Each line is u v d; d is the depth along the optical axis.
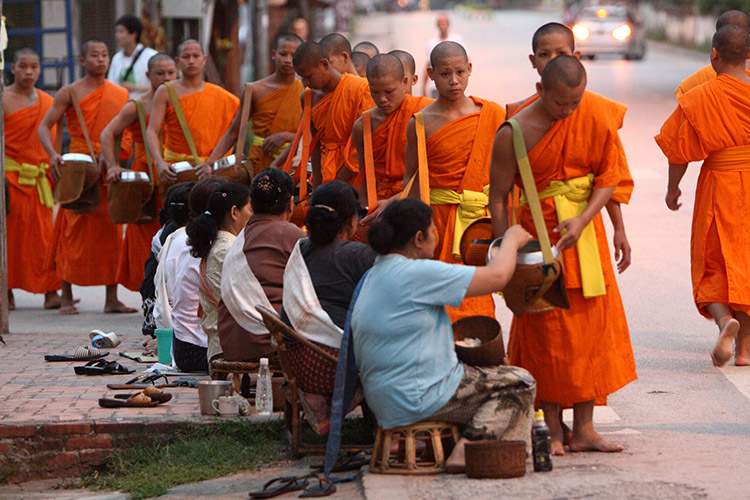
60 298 25.66
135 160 23.86
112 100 24.89
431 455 12.05
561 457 12.39
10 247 25.11
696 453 12.41
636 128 49.41
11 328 22.36
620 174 12.94
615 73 74.19
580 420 12.66
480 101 14.65
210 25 44.53
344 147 18.11
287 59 21.70
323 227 13.03
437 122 14.50
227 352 14.84
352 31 119.75
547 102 11.84
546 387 12.48
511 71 76.25
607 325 12.48
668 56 91.06
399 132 15.95
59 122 24.61
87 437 14.11
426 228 11.83
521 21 149.25
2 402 15.31
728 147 17.42
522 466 11.40
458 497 10.71
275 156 21.75
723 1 89.88
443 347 11.74
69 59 42.41
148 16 40.38
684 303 22.52
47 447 14.06
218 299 15.49
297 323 12.91
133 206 22.53
